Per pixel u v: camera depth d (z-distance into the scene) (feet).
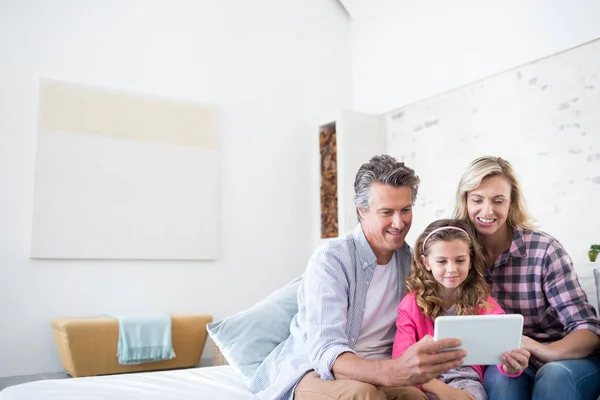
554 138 11.80
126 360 12.03
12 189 12.94
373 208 6.04
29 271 12.96
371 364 4.99
